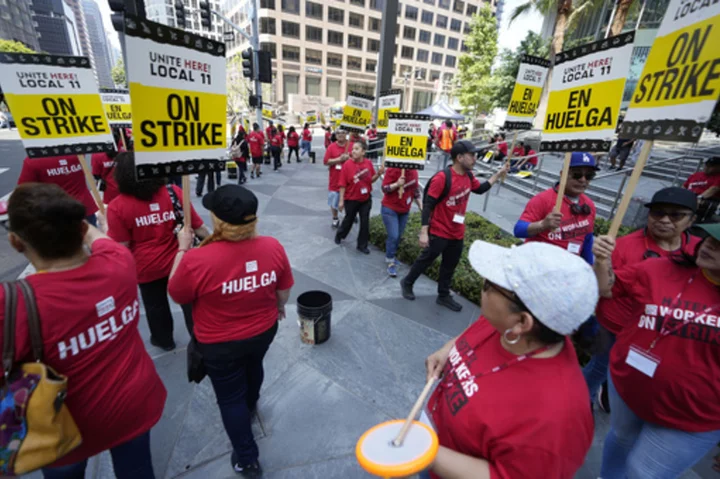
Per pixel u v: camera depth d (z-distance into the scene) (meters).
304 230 6.74
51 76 2.70
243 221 1.71
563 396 0.99
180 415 2.65
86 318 1.32
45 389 1.17
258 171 12.04
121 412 1.48
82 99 2.84
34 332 1.18
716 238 1.37
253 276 1.82
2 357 1.15
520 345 1.11
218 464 2.30
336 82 57.25
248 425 2.09
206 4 12.70
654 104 1.66
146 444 1.67
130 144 6.52
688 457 1.64
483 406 1.07
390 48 12.53
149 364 1.67
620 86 1.95
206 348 1.87
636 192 8.58
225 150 2.23
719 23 1.37
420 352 3.44
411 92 64.31
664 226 2.17
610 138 2.04
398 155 4.68
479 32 31.09
